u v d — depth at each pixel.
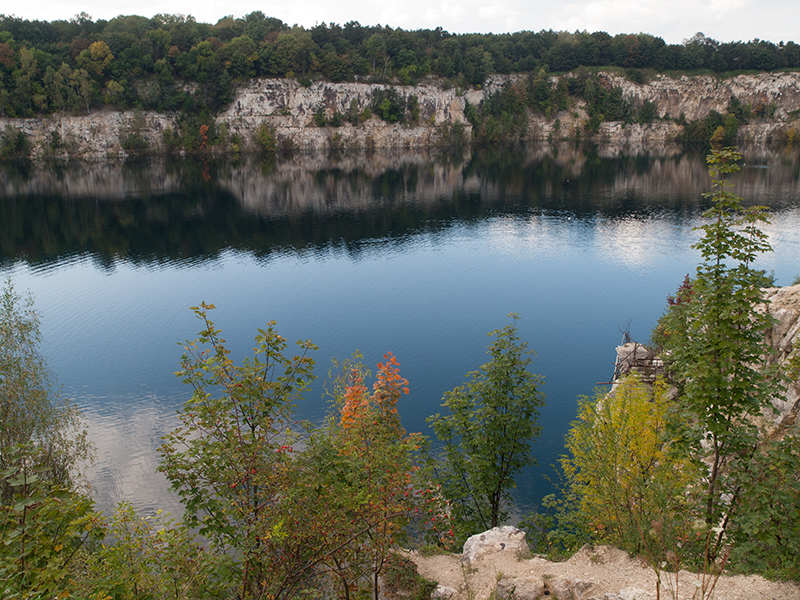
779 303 21.67
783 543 11.86
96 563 12.07
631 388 17.19
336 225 99.19
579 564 13.73
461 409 23.23
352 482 12.20
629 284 64.44
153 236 90.31
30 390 26.84
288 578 10.88
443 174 162.25
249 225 98.56
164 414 37.03
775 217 92.19
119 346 48.75
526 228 95.25
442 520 18.56
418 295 62.34
